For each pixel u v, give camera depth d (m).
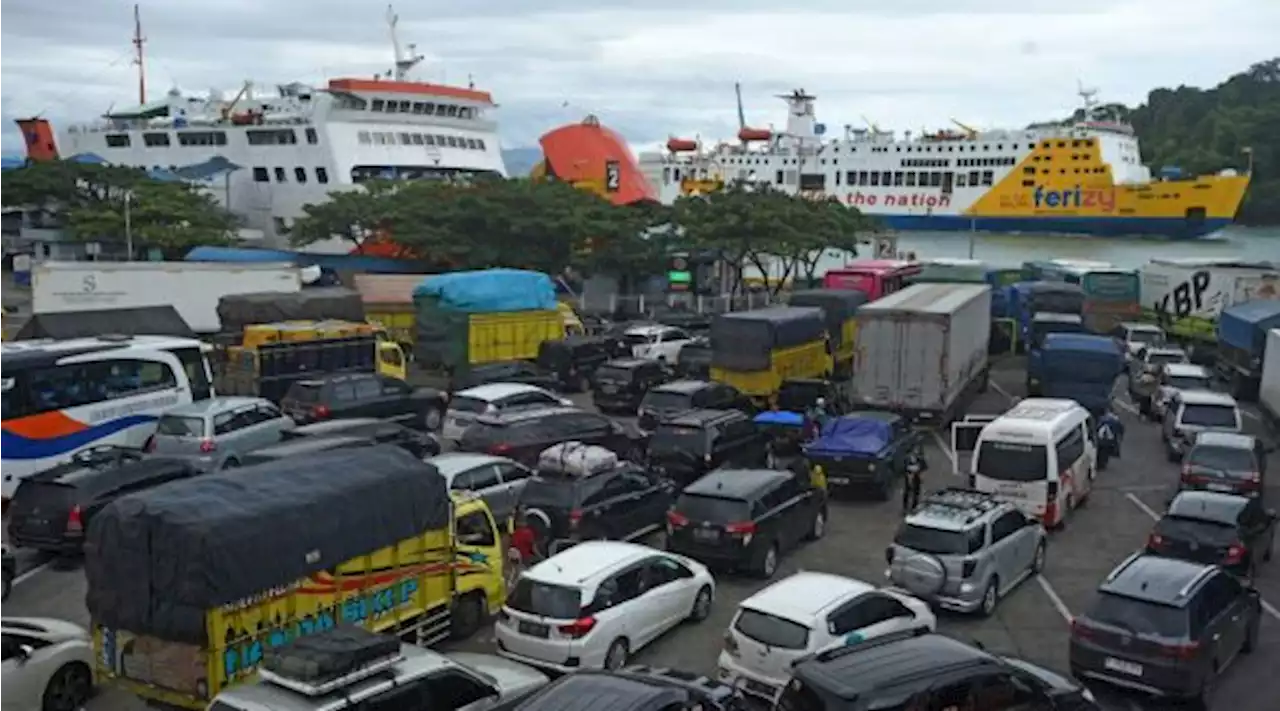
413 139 76.56
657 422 27.55
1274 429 32.72
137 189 67.44
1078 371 32.09
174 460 21.66
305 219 63.31
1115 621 14.17
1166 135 192.25
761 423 27.52
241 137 77.44
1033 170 119.94
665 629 16.33
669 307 59.12
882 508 24.66
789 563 20.53
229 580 12.25
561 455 20.06
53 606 17.95
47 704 13.16
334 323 35.16
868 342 30.08
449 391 35.69
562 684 11.09
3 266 80.94
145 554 12.41
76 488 19.80
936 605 17.59
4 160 103.19
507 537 21.09
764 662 13.67
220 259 59.09
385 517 14.38
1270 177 162.50
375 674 10.88
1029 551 19.42
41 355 24.22
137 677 12.63
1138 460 29.86
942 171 123.25
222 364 32.22
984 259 108.31
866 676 10.72
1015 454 22.55
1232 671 15.49
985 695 11.09
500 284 39.69
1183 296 47.84
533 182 61.22
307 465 14.34
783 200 60.97
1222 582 15.02
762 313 34.16
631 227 58.25
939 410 29.58
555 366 38.94
